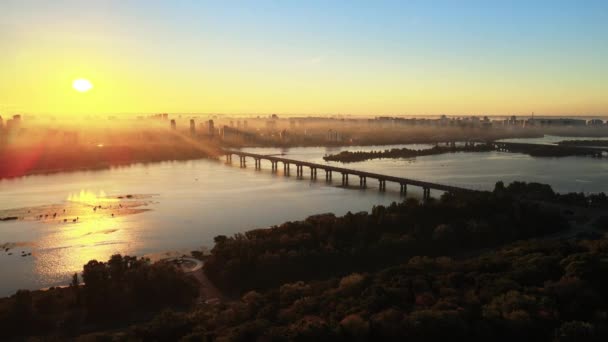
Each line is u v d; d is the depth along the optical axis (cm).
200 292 15650
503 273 12500
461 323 9638
